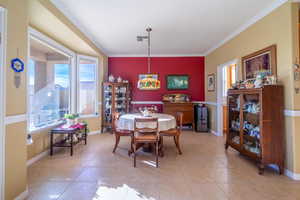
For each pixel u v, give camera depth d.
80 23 3.18
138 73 5.52
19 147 1.75
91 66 4.83
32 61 3.02
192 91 5.52
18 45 1.74
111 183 2.12
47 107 3.38
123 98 5.11
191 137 4.47
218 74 4.55
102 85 5.05
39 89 3.16
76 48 4.07
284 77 2.38
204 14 2.85
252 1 2.46
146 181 2.18
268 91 2.37
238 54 3.52
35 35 2.82
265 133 2.36
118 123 3.13
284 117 2.39
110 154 3.16
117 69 5.52
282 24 2.39
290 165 2.29
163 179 2.23
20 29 1.76
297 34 2.26
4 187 1.56
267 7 2.62
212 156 3.08
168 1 2.46
